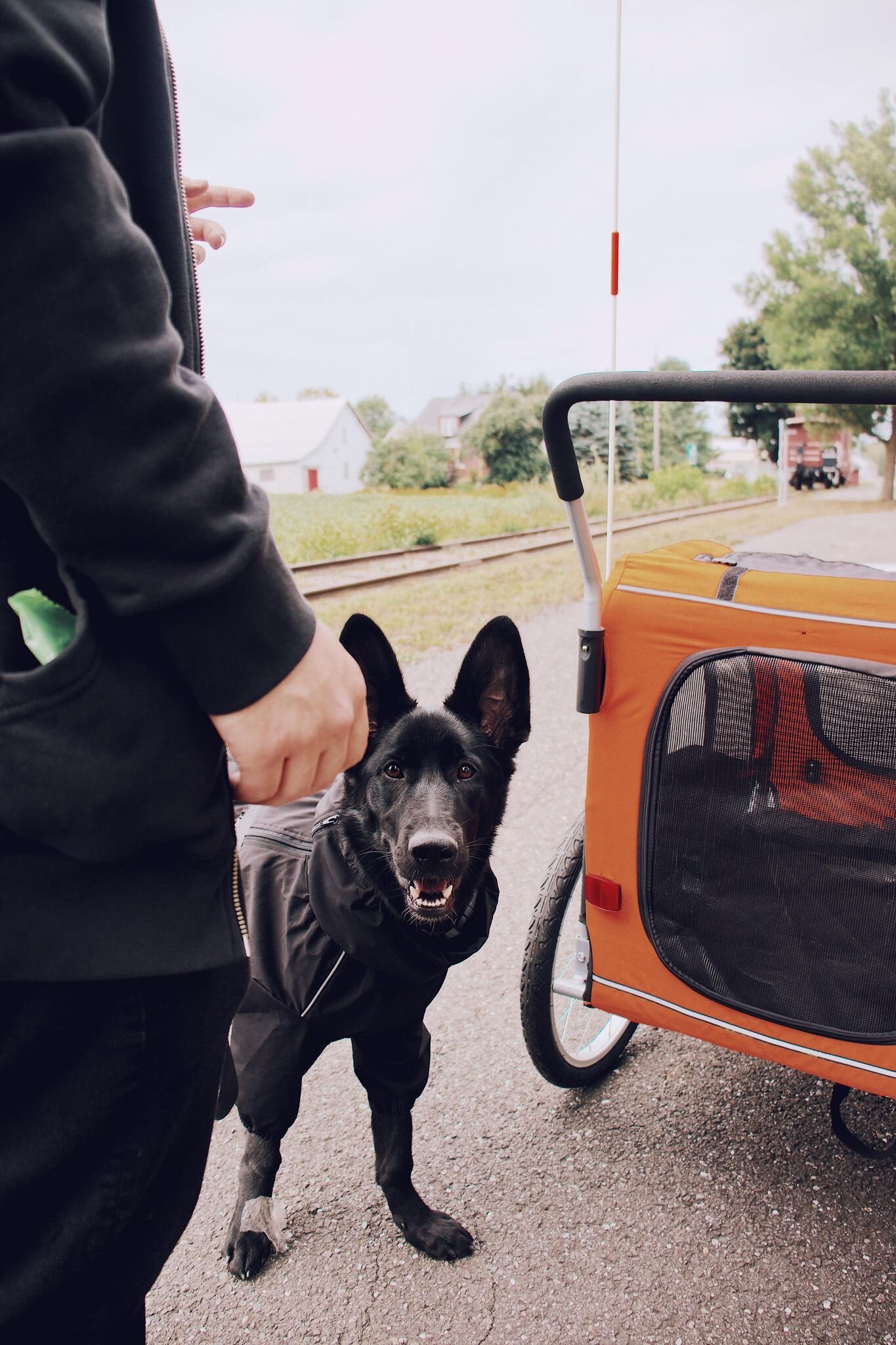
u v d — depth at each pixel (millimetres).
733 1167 2186
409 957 1788
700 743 1825
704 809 1847
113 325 681
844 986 1781
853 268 30734
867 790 1690
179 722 783
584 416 34375
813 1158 2205
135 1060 801
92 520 692
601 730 1928
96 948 759
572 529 1802
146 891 793
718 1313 1804
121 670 746
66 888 755
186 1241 2041
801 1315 1792
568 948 2576
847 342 30984
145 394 692
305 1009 1788
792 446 39844
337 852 1833
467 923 2027
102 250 675
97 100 719
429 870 1785
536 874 3514
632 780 1915
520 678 2215
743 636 1729
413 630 7305
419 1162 2236
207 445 755
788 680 1696
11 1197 769
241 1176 2059
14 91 634
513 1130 2330
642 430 41438
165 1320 1844
